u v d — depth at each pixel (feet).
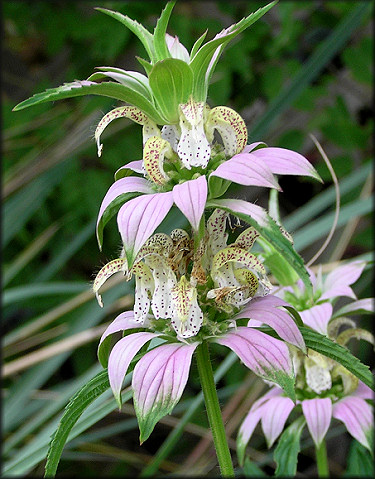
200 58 0.66
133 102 0.67
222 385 1.61
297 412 0.93
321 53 1.42
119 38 1.71
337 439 1.64
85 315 1.41
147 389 0.64
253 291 0.71
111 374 0.66
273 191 0.87
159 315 0.69
